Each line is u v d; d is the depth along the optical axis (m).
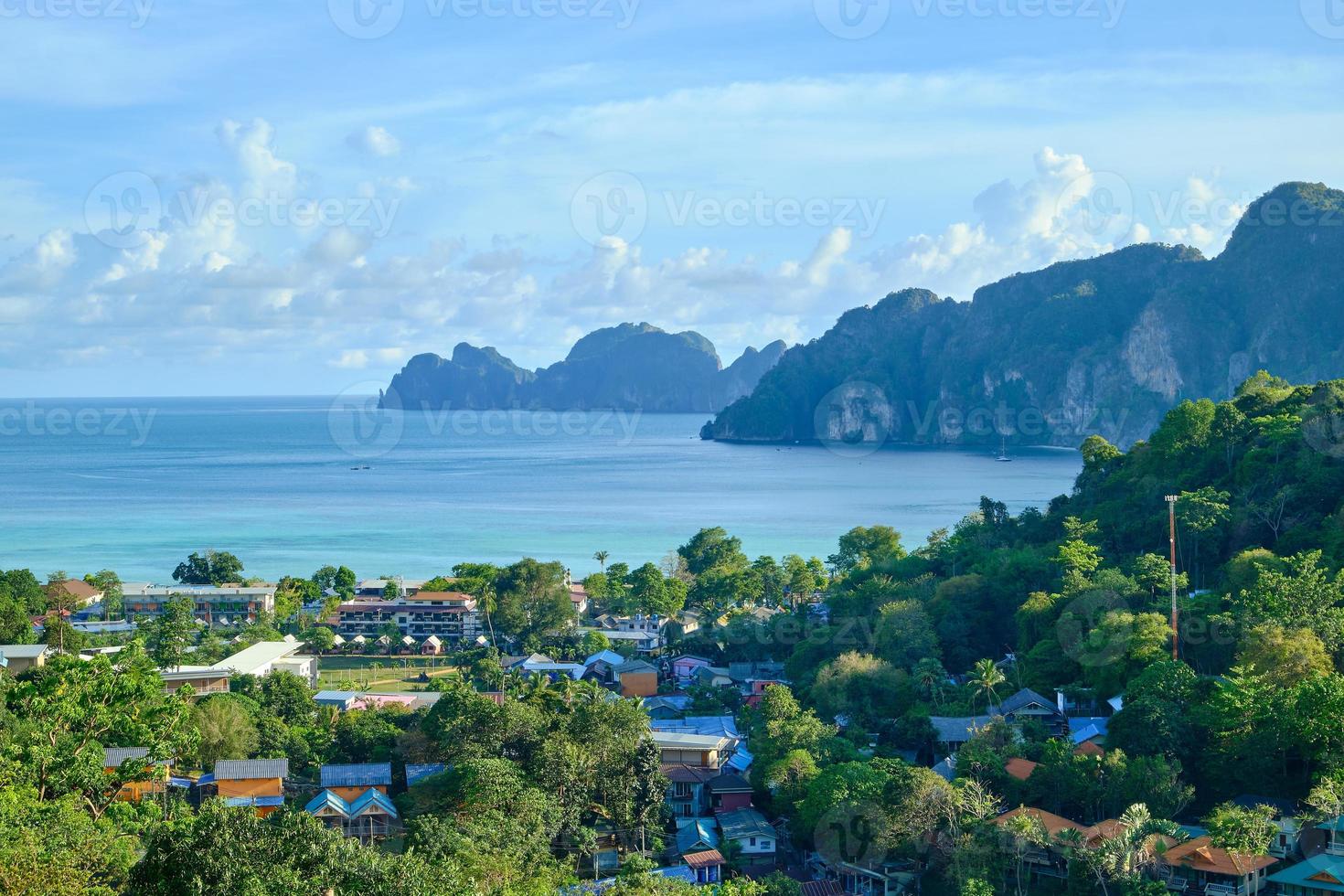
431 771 87.88
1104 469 157.50
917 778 77.38
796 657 134.50
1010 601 125.19
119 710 80.56
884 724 103.75
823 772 84.44
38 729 70.88
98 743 75.06
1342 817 68.25
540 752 83.81
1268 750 76.88
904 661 117.81
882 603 135.00
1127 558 121.44
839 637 128.88
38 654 118.94
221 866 47.75
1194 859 67.69
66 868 48.00
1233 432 135.12
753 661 150.25
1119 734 83.88
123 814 63.53
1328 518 109.94
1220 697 80.62
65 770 67.00
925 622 122.88
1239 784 77.88
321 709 117.50
